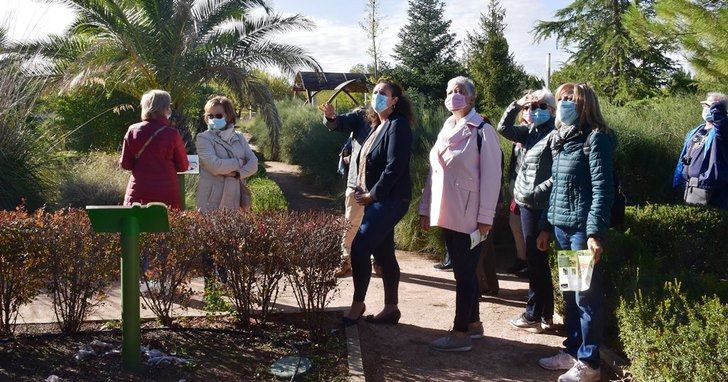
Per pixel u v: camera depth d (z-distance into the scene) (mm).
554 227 4383
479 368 4488
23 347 4379
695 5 10367
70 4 13945
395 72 24156
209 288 4902
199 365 4219
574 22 20547
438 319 5500
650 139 9289
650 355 3791
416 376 4336
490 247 6258
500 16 20531
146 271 4766
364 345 4770
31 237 4375
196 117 18219
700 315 3844
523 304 6066
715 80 10672
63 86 13500
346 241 6434
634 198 9172
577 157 4160
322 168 14898
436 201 4668
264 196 10516
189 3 14367
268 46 15133
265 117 15297
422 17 25344
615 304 4742
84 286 4582
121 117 16969
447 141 4605
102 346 4391
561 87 4242
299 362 4242
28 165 9305
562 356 4477
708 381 3357
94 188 9742
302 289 4980
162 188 5578
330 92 29047
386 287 5246
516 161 6355
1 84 9461
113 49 14273
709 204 7402
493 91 19906
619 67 19203
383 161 4957
